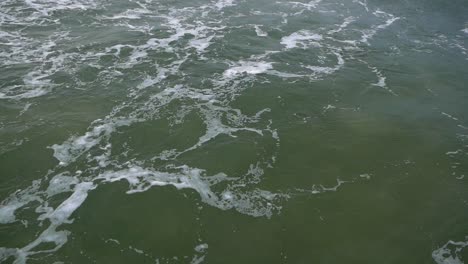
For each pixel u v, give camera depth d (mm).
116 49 22953
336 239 13312
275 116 18703
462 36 27438
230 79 21062
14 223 13164
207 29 25969
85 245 12688
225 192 14805
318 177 15656
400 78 22062
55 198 14148
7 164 15281
